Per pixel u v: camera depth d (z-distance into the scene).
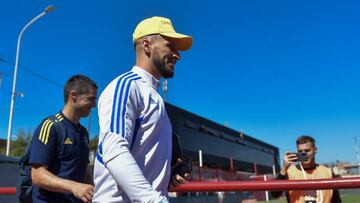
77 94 2.83
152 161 1.78
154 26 1.98
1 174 11.56
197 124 27.17
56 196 2.65
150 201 1.55
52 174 2.51
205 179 21.27
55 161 2.69
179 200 15.92
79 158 2.80
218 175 23.30
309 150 3.66
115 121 1.64
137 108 1.76
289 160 3.62
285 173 3.66
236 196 23.11
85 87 2.85
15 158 12.14
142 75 1.90
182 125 24.53
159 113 1.85
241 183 2.77
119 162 1.58
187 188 2.84
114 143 1.61
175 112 23.83
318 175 3.59
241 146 38.59
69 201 2.68
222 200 20.81
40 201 2.62
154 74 1.96
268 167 49.62
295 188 2.65
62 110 2.86
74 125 2.84
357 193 28.11
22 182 2.70
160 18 2.02
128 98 1.71
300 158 3.57
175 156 2.18
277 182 2.69
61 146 2.70
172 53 1.98
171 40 1.98
